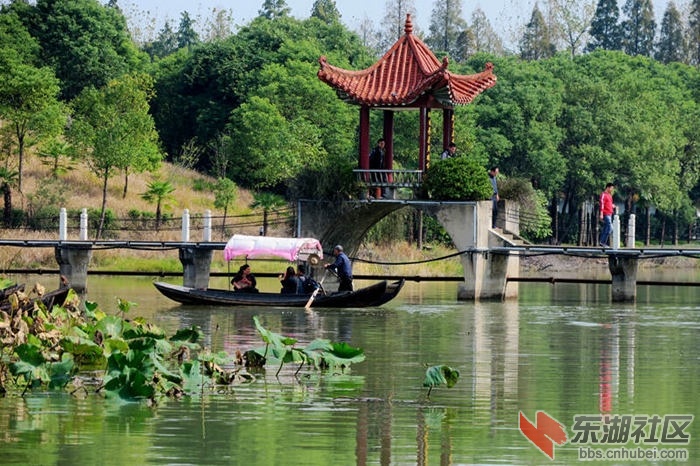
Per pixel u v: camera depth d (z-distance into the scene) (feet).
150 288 301.22
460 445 120.26
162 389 141.90
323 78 270.87
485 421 130.31
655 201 577.43
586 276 401.49
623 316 239.91
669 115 622.54
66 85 590.14
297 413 132.77
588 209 613.52
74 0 610.24
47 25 599.57
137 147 437.17
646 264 473.26
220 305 248.73
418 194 273.13
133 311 237.66
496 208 282.56
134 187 474.08
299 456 115.55
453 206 269.03
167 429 125.18
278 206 457.68
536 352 182.39
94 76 595.47
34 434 122.83
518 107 548.72
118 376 140.46
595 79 608.60
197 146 567.59
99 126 449.06
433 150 476.13
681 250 263.49
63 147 457.68
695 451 120.67
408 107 274.57
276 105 520.42
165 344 157.28
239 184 524.93
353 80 272.92
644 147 568.00
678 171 594.24
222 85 577.43
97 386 145.89
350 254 290.56
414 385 150.10
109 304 252.21
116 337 159.84
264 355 160.76
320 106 527.40
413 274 359.05
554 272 428.15
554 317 235.61
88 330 160.97
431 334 203.82
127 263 368.68
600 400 143.02
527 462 115.24
